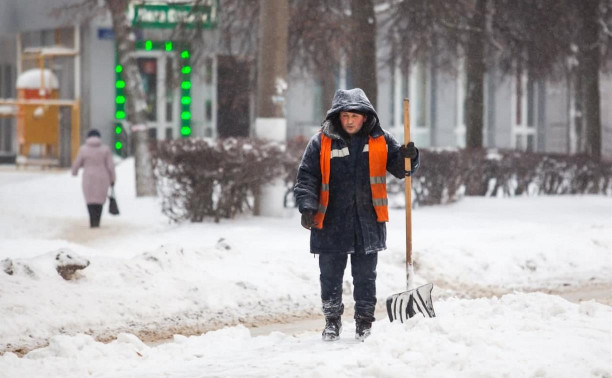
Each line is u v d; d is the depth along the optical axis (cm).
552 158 6238
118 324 2238
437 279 2995
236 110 8700
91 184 4403
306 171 1853
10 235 4156
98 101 8494
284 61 4428
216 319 2361
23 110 8581
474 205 5253
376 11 6119
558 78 7175
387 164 1903
